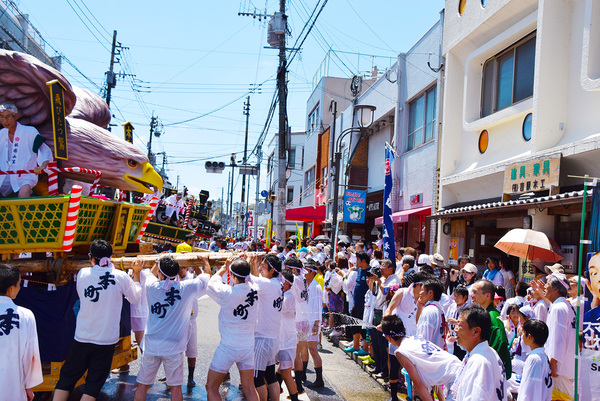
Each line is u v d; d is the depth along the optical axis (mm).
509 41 11344
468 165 13117
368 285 8188
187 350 6812
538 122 9703
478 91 12695
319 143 29641
